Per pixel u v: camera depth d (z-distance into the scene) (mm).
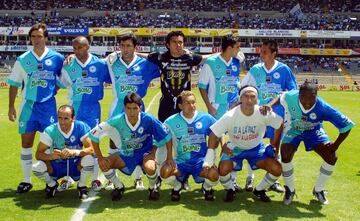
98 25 57906
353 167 9039
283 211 6020
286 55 59281
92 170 6492
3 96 29531
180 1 63719
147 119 6402
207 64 7484
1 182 7508
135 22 58688
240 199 6594
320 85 42312
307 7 63375
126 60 7332
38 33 6930
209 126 6629
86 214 5758
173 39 7020
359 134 14211
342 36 56219
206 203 6344
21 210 5930
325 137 6516
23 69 6984
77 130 6613
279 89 7457
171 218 5617
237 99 7566
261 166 6418
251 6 63438
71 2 63188
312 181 7762
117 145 6566
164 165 6320
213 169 6262
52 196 6578
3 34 55312
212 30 56094
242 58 7691
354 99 31016
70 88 7359
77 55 7219
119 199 6453
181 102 6516
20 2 62656
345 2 63688
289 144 6520
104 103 24984
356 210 6109
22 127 7059
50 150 6652
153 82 41312
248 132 6293
